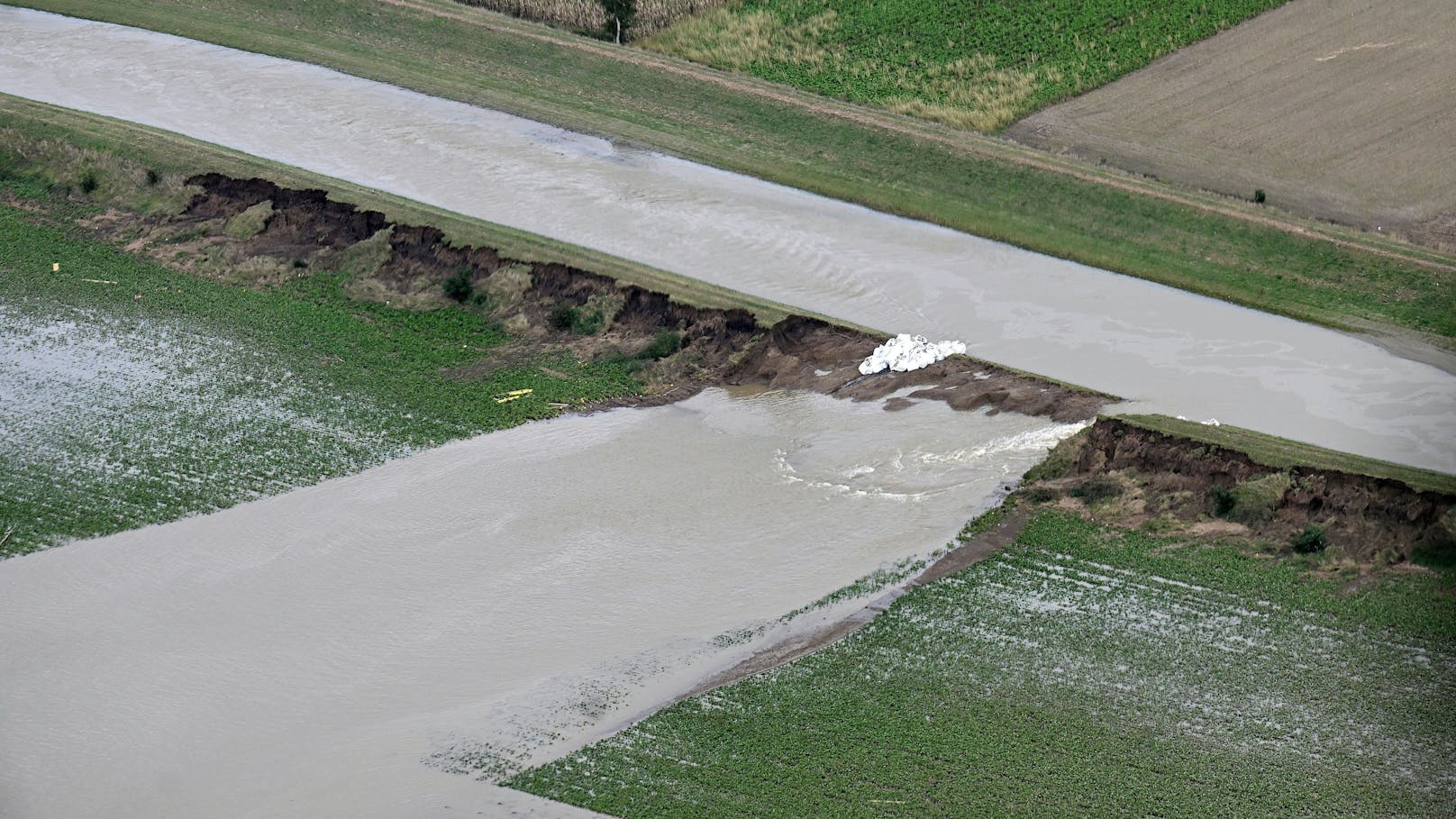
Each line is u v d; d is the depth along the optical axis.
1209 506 43.06
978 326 53.31
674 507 44.34
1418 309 54.25
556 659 38.47
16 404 49.62
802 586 40.84
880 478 45.25
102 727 36.34
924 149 64.75
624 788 34.19
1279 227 58.41
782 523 43.47
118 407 49.50
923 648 38.22
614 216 61.06
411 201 61.09
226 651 38.84
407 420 49.16
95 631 39.62
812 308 54.50
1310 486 42.38
